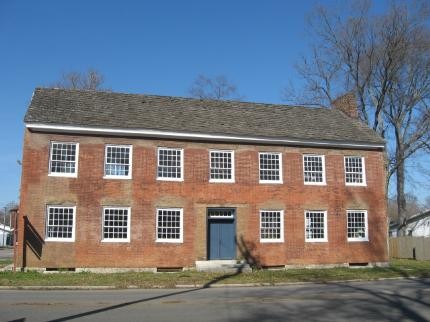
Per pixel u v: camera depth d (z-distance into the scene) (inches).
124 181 1093.8
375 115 1738.4
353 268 1192.2
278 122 1286.9
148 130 1113.4
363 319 490.3
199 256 1122.7
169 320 475.5
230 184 1168.2
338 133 1291.8
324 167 1253.1
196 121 1190.3
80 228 1052.5
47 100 1133.7
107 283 852.6
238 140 1181.7
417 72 1692.9
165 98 1284.4
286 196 1206.9
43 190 1041.5
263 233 1181.7
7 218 3833.7
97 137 1088.8
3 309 543.5
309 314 518.3
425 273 1085.8
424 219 2340.1
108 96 1223.5
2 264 1267.2
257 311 536.4
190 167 1145.4
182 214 1124.5
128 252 1075.9
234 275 1013.2
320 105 1852.9
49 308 552.7
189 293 735.1
